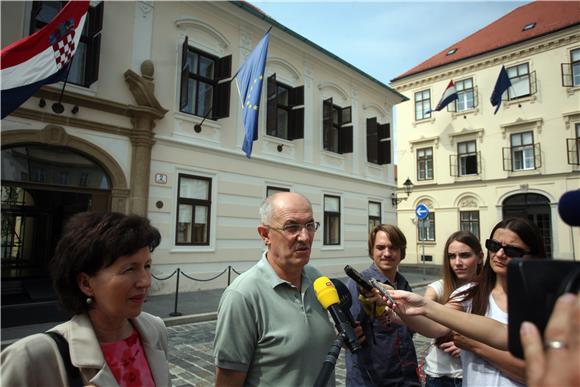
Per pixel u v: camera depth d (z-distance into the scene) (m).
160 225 8.09
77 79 7.25
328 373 1.24
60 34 5.73
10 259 7.61
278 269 1.66
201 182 9.04
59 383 1.06
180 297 7.77
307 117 11.95
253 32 10.37
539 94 17.81
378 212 14.74
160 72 8.37
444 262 2.45
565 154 16.94
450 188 20.19
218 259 9.06
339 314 1.51
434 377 2.16
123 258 1.19
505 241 1.67
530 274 0.71
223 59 9.44
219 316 1.54
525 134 18.23
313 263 11.65
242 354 1.46
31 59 5.47
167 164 8.31
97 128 7.25
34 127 6.51
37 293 6.72
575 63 17.06
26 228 7.89
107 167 7.36
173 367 4.14
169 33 8.59
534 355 0.62
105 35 7.53
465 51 21.00
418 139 21.56
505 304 1.65
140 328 1.37
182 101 8.59
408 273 15.47
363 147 14.17
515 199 18.41
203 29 9.23
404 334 2.09
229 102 9.23
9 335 5.05
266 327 1.51
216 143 9.30
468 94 20.09
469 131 19.64
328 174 12.40
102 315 1.24
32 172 6.61
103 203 7.46
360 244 13.52
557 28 17.23
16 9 6.49
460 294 1.86
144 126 7.82
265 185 10.37
